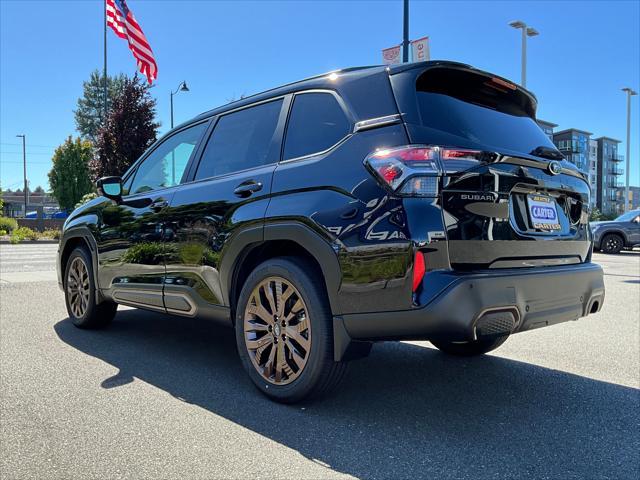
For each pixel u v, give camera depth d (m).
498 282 2.61
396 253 2.56
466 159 2.65
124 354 4.20
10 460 2.37
